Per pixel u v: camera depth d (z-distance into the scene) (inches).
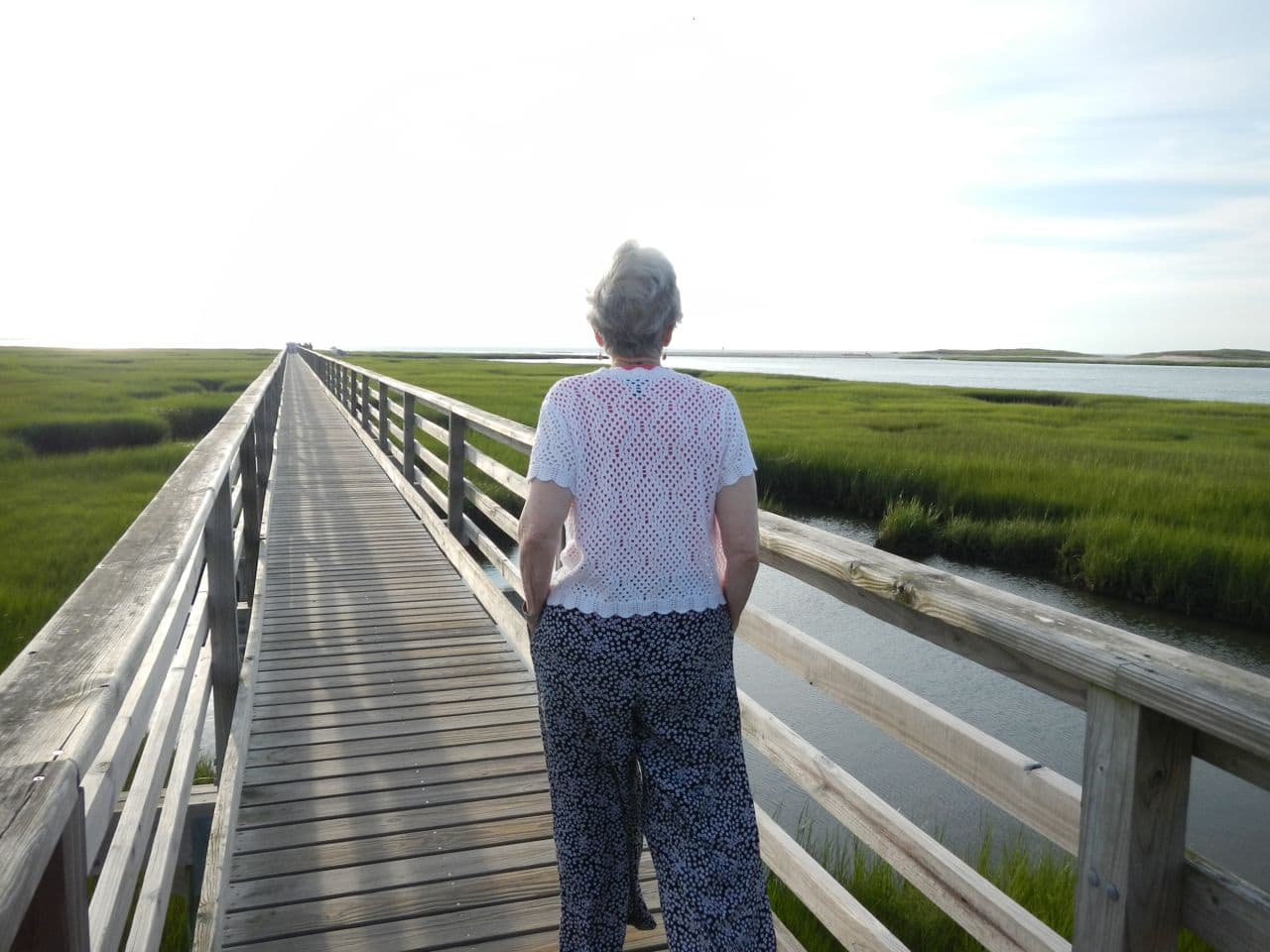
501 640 185.0
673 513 62.3
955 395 1752.0
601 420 62.1
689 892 62.6
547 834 110.2
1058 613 53.3
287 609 205.3
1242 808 194.7
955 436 858.8
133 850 64.4
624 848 70.6
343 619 197.8
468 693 155.2
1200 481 590.2
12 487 550.9
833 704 251.0
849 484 601.6
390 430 451.2
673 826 63.9
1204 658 44.7
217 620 138.1
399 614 201.8
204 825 128.2
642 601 62.1
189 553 75.7
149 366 2078.0
